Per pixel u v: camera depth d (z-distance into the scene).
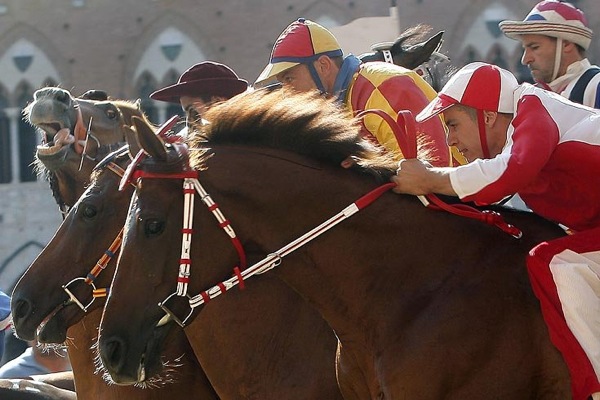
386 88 10.45
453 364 7.92
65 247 10.84
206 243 8.32
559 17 11.23
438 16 56.66
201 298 8.32
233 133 8.59
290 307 9.88
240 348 10.02
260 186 8.38
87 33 62.78
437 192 8.28
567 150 8.15
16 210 63.69
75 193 12.48
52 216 63.72
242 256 8.40
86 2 62.91
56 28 63.16
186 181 8.31
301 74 10.89
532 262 8.01
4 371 15.61
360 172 8.52
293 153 8.54
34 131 63.72
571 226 8.41
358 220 8.34
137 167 8.46
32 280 10.82
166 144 8.60
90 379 11.40
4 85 63.34
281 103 8.65
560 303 7.87
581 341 7.79
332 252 8.37
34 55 63.28
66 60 62.94
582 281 7.86
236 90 12.86
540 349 7.95
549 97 8.34
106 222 10.77
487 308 8.01
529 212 8.64
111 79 62.50
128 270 8.29
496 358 7.93
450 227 8.35
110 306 8.28
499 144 8.60
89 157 12.36
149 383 9.91
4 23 63.41
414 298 8.20
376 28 16.47
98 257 10.77
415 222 8.35
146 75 62.22
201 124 8.84
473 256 8.25
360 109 10.56
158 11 62.00
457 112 8.62
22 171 63.81
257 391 9.95
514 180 7.93
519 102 8.27
